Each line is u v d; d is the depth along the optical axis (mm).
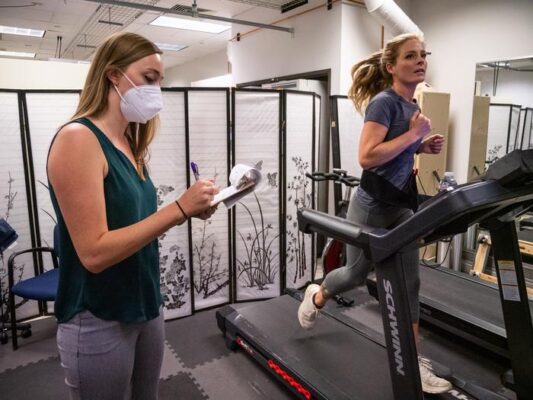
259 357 2486
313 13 4711
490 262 3863
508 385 2088
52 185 951
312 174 3145
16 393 2332
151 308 1154
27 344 2857
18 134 2922
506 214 1672
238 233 3357
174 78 11516
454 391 2018
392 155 1737
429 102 3922
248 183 1147
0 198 2943
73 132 941
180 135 3014
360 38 4516
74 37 7844
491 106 3982
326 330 2650
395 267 1383
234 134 3154
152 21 6574
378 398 1970
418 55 1803
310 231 1772
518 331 1962
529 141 3744
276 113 3254
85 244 927
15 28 7195
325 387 2035
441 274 3477
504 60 3830
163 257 3104
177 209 995
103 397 1086
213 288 3373
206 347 2805
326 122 4891
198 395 2297
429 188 4125
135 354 1221
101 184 965
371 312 3285
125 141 1171
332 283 2285
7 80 3963
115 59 1035
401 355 1435
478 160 4156
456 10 4133
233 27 6199
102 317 1036
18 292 2629
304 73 4914
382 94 1844
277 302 3084
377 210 1965
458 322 2674
